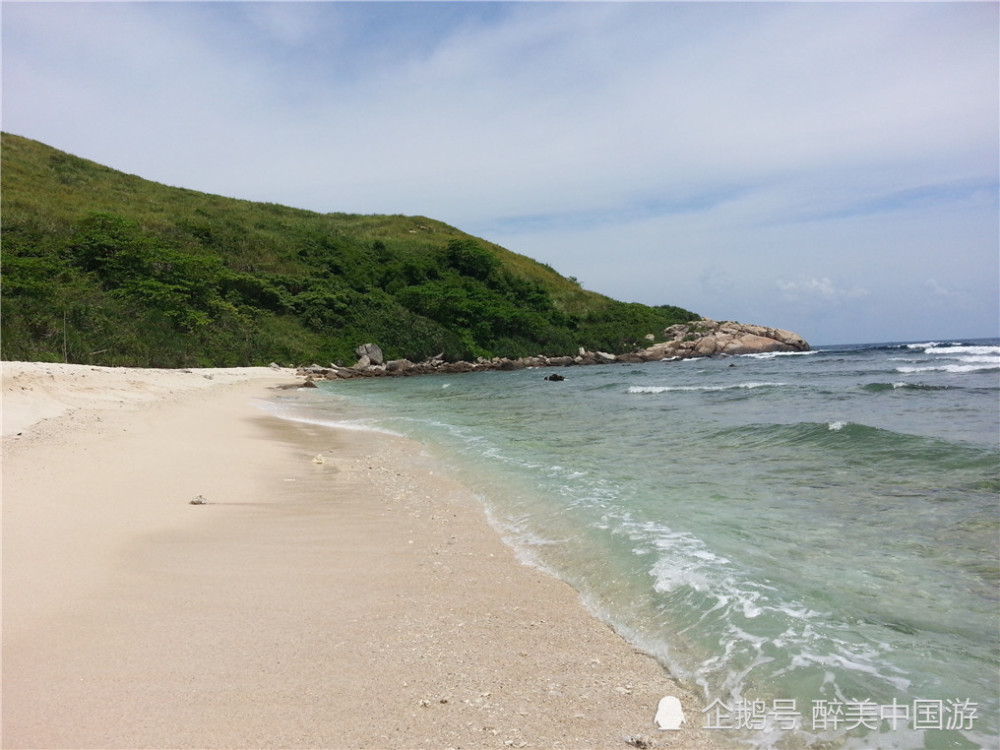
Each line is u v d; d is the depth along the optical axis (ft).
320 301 146.00
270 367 117.19
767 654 11.45
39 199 143.54
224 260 150.10
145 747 8.35
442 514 22.57
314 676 10.59
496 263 224.94
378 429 46.14
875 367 107.24
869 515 20.10
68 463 25.75
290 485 26.94
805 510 20.89
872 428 33.88
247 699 9.74
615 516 20.71
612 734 9.18
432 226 273.75
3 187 144.05
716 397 65.21
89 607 12.98
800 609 13.28
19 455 26.09
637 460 30.76
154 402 52.39
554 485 25.62
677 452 32.68
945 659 11.14
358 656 11.41
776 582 14.71
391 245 220.84
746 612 13.19
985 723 9.21
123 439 32.71
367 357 136.98
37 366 55.88
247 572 15.71
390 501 24.54
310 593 14.52
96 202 159.02
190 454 31.04
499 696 10.21
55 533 17.43
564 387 89.15
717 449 33.14
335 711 9.50
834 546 17.19
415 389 92.94
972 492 22.56
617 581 15.43
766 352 200.23
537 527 20.53
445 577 16.05
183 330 111.65
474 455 33.37
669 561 16.21
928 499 21.84
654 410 53.83
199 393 67.51
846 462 28.63
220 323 122.31
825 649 11.53
